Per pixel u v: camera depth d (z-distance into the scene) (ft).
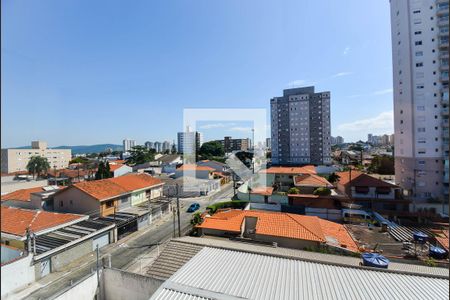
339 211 80.53
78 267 52.42
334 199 90.12
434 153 101.60
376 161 169.17
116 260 55.88
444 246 54.60
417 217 80.64
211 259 28.68
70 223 64.34
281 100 222.28
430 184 101.45
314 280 24.29
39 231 56.24
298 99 215.72
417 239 54.90
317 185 104.63
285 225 57.00
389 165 157.28
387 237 65.46
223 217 65.00
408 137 106.52
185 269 26.30
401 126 110.32
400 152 111.24
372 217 81.41
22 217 60.59
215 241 47.65
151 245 64.28
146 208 85.76
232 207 93.86
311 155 212.02
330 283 23.72
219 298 21.34
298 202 92.53
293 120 217.56
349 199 89.04
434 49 102.37
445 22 100.83
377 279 24.47
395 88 114.01
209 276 24.91
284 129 220.64
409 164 106.22
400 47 109.81
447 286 23.12
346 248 50.70
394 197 90.48
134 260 55.83
